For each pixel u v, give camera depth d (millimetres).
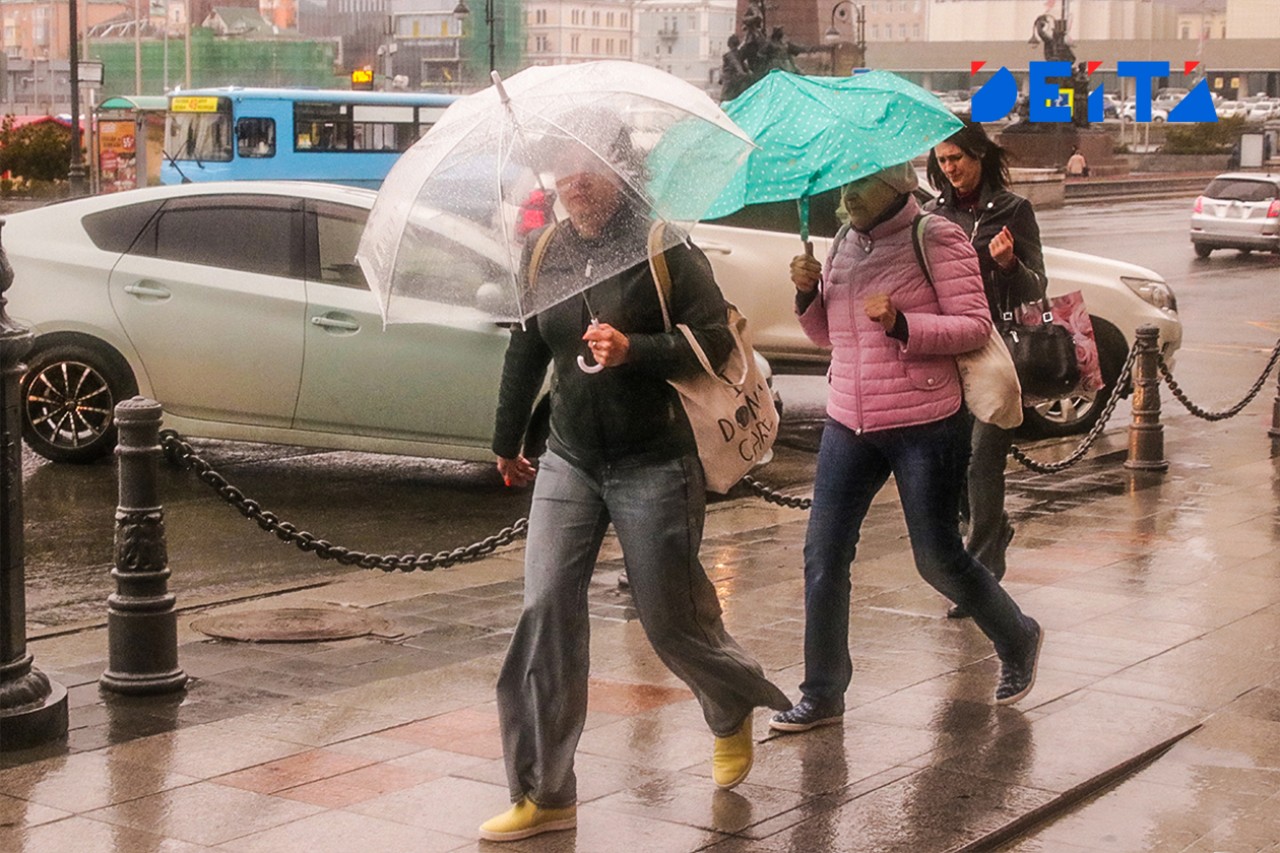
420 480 19406
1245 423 24438
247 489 18703
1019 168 90062
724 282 21781
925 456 9570
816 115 9219
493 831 8117
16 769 9164
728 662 8430
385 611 13250
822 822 8383
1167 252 61812
